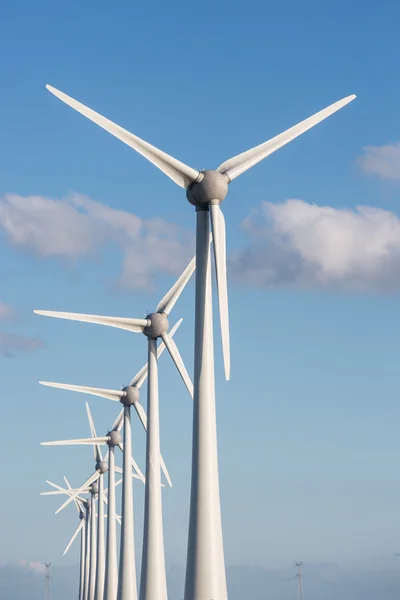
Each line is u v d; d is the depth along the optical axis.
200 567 37.84
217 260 39.84
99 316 54.66
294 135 41.44
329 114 41.88
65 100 40.34
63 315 53.69
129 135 39.91
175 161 39.78
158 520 54.84
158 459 55.66
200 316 39.78
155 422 55.84
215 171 40.22
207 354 39.53
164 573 54.50
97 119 40.00
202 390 39.28
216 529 38.31
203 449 38.78
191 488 38.75
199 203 40.31
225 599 37.94
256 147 40.69
